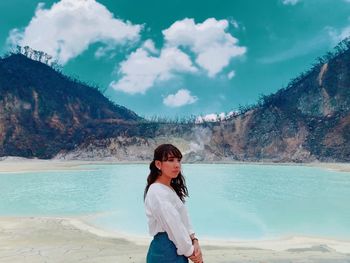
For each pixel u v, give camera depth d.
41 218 15.66
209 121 138.88
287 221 16.03
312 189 28.38
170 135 135.00
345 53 144.00
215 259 7.84
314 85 141.00
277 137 126.38
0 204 20.62
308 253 8.77
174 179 2.69
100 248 9.62
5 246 9.98
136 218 16.23
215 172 49.22
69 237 11.59
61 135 162.00
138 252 8.84
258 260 7.68
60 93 191.62
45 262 7.92
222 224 15.38
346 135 115.44
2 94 164.50
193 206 20.19
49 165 69.25
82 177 39.62
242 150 126.94
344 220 16.23
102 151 131.88
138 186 30.22
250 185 31.48
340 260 7.66
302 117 131.38
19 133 154.12
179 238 2.38
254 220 16.20
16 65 190.25
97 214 17.31
